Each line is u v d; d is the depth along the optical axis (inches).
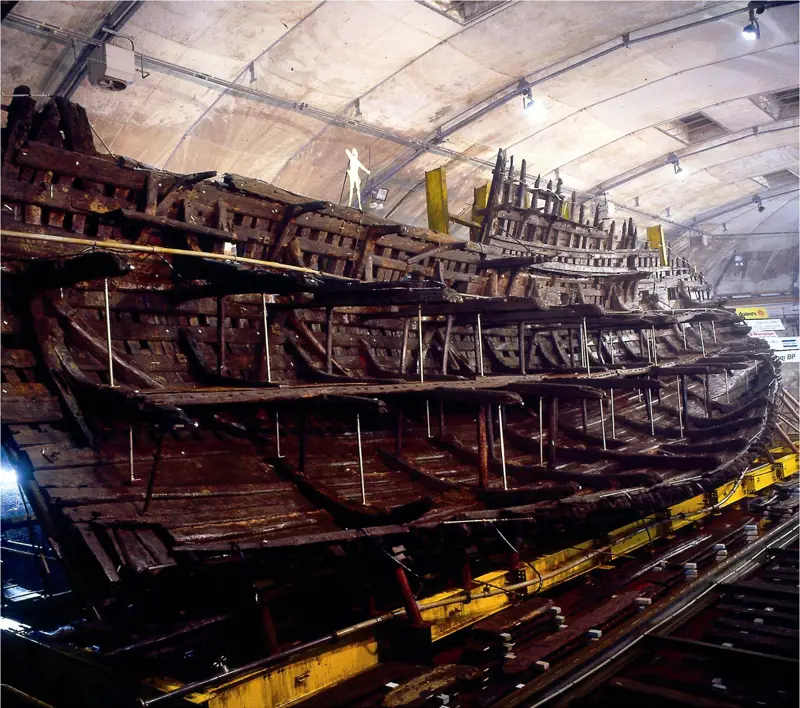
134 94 492.1
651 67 674.8
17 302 210.7
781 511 357.4
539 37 584.4
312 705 161.3
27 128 211.5
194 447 221.8
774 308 1251.2
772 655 181.5
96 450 195.5
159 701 145.0
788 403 538.0
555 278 470.9
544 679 172.2
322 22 493.4
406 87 606.5
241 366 267.9
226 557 158.7
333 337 313.9
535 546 268.1
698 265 1288.1
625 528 303.7
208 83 510.9
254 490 209.3
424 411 326.6
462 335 384.8
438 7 515.2
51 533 168.7
